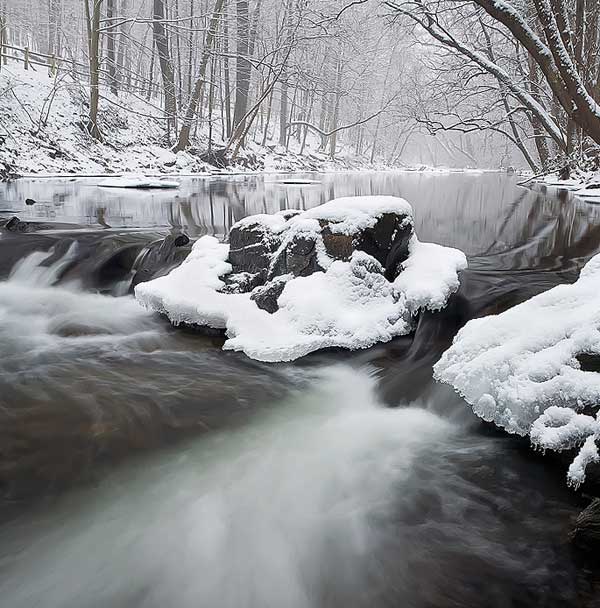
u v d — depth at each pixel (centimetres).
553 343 344
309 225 552
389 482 318
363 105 5591
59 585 241
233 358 494
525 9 2056
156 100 3856
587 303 366
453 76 3278
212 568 253
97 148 2612
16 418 381
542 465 308
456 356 393
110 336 555
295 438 372
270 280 566
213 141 3616
